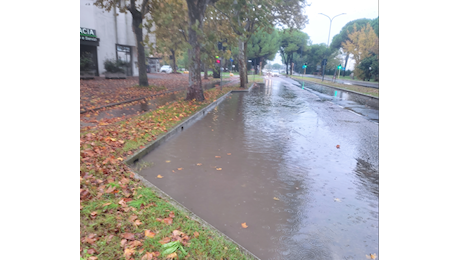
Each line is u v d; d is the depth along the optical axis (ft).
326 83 120.06
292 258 9.65
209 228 10.68
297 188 15.29
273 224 11.66
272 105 48.42
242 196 14.08
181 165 18.12
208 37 44.80
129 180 14.08
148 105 39.68
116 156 17.49
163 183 15.29
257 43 200.34
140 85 62.85
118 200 11.77
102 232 9.46
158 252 8.76
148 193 12.82
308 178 16.76
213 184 15.39
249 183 15.70
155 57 154.20
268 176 16.81
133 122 26.89
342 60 216.95
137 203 11.59
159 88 62.13
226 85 88.07
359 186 15.90
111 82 69.21
